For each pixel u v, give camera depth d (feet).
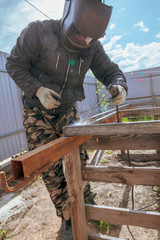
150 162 10.44
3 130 12.65
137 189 7.82
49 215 6.55
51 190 5.26
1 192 8.65
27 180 2.26
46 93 4.76
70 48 5.11
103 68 6.57
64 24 4.78
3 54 12.83
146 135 3.70
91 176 4.25
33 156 2.42
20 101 14.16
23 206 7.26
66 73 5.44
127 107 10.41
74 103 6.84
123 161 10.98
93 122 4.28
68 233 5.52
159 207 6.30
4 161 12.39
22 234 5.76
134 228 5.72
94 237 4.49
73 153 3.99
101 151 9.70
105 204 6.96
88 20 4.18
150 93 30.12
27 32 4.90
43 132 5.46
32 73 5.61
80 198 4.23
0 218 6.56
